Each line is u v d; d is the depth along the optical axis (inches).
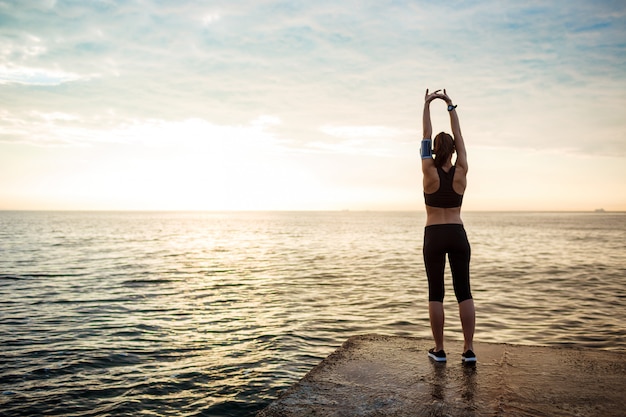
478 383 121.2
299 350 310.3
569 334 362.9
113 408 209.9
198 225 4212.6
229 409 211.0
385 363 139.3
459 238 137.1
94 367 268.1
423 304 497.4
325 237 2231.8
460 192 138.9
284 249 1450.5
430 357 144.8
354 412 104.1
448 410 103.9
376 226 4092.0
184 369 266.5
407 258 1125.7
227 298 533.0
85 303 485.7
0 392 227.5
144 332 357.1
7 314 422.6
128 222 4862.2
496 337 353.4
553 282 684.7
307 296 552.7
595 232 2753.4
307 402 110.1
